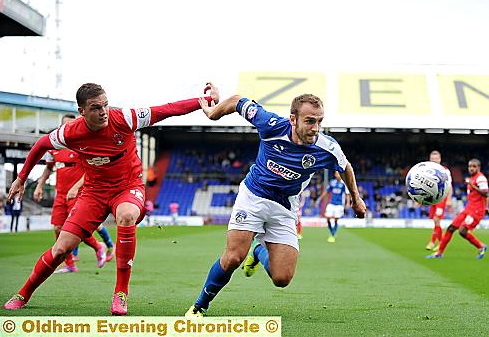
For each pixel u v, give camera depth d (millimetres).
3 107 31359
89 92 5566
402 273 10039
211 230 29203
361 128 36438
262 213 5281
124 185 6102
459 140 43688
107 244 11234
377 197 41500
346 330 5191
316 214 40438
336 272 10156
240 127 39281
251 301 6785
